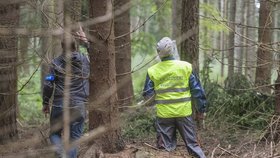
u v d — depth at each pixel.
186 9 9.59
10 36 3.73
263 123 10.03
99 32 6.67
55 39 3.89
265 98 10.84
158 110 7.71
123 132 9.43
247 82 11.91
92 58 6.83
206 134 9.65
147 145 7.96
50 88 6.28
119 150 7.39
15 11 3.45
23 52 3.98
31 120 9.55
